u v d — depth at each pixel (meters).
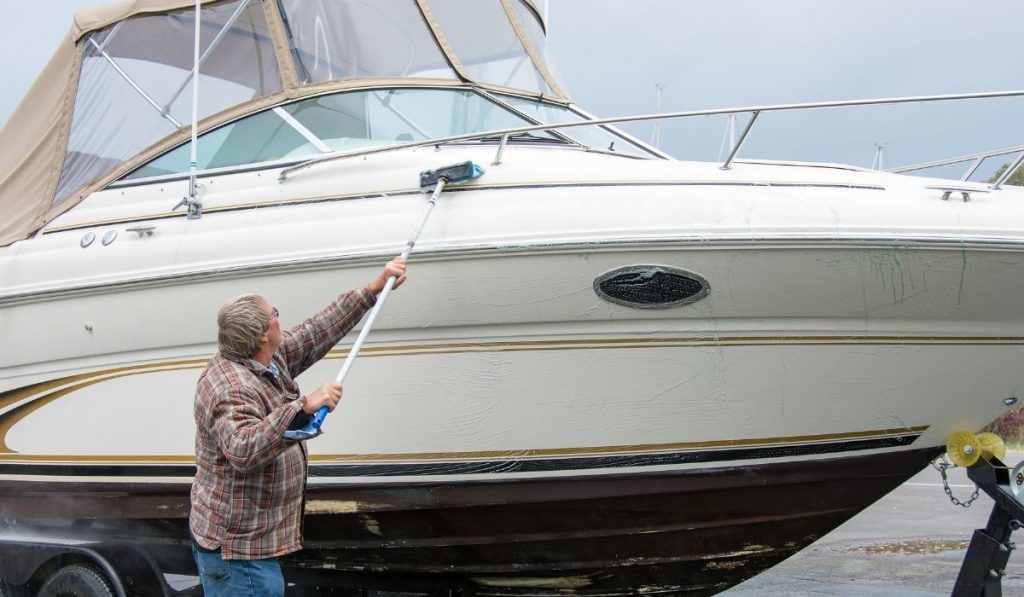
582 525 3.36
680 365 3.06
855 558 5.91
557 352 3.09
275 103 3.89
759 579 5.32
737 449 3.16
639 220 2.94
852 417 3.14
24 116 4.41
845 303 2.93
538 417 3.15
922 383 3.08
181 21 4.20
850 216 2.86
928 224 2.84
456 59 4.10
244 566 2.49
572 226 2.97
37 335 3.81
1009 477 3.20
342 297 2.89
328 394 2.33
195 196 3.62
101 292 3.64
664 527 3.35
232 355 2.53
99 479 3.74
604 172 3.16
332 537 3.65
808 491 3.28
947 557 5.89
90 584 3.72
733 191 2.97
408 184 3.31
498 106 4.05
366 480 3.34
